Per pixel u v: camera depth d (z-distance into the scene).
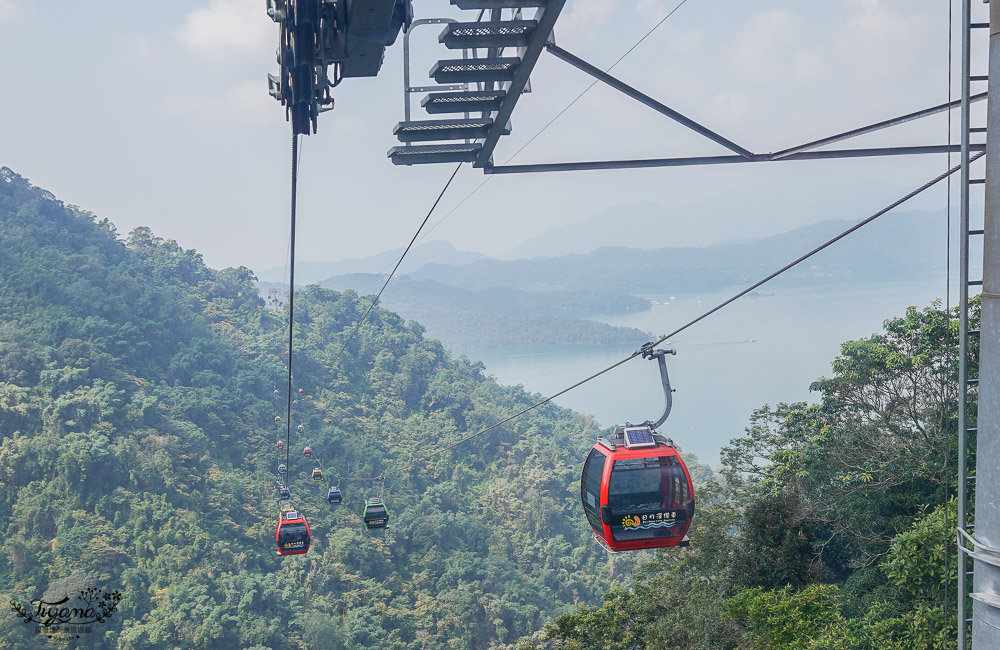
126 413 121.31
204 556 102.25
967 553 5.07
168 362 147.88
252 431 137.50
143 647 86.12
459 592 113.62
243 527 112.31
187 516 107.25
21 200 175.38
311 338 185.62
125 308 152.00
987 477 4.89
